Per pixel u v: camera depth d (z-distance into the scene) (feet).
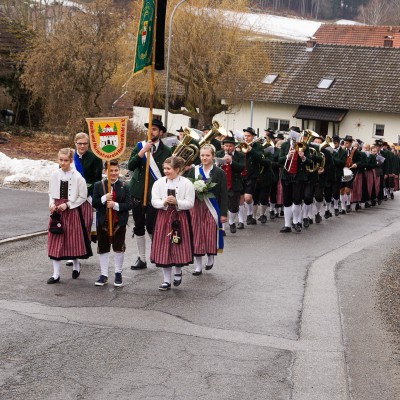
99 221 31.22
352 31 212.84
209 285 32.81
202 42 109.81
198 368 22.31
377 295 32.04
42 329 25.16
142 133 111.75
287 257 40.75
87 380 20.93
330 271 36.96
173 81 116.16
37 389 20.12
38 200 54.19
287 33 220.23
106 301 29.04
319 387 21.22
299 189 50.39
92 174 34.27
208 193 33.99
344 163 61.36
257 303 30.09
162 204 30.40
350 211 67.77
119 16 101.65
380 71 148.56
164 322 26.73
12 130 108.58
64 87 100.17
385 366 23.12
